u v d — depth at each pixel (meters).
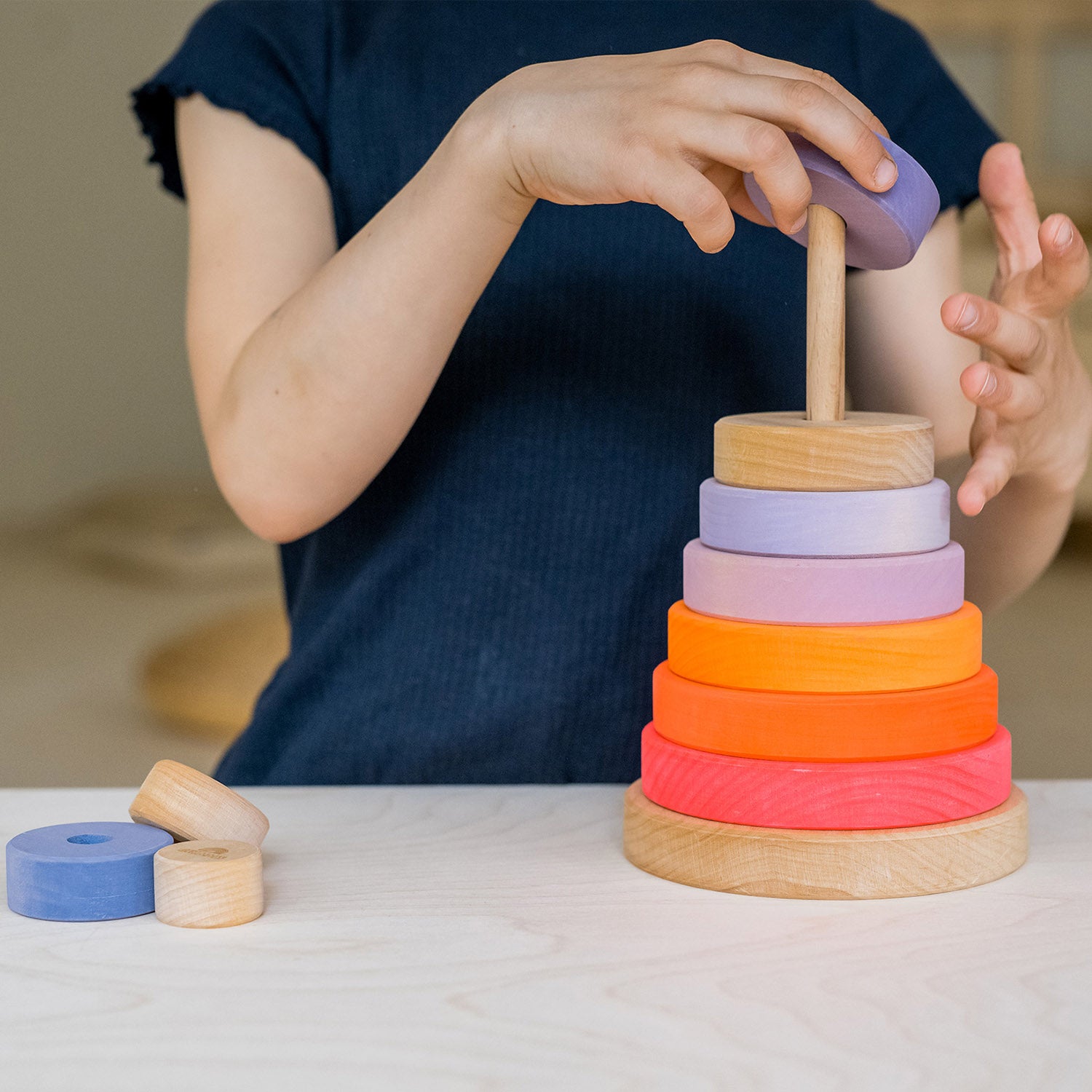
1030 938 0.50
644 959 0.48
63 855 0.53
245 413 0.71
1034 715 2.18
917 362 0.87
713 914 0.53
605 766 0.81
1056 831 0.63
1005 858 0.56
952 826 0.55
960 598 0.60
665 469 0.81
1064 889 0.55
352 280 0.67
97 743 2.10
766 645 0.57
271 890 0.55
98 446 3.56
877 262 0.61
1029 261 0.69
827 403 0.59
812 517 0.57
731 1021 0.44
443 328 0.68
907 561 0.57
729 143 0.53
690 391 0.82
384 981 0.47
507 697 0.80
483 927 0.51
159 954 0.49
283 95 0.81
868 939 0.50
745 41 0.84
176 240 3.50
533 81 0.60
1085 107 3.24
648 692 0.81
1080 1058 0.41
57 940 0.51
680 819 0.56
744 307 0.82
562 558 0.80
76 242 3.46
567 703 0.80
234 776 0.83
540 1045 0.42
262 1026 0.44
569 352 0.81
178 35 3.41
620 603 0.80
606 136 0.56
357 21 0.85
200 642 2.31
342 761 0.80
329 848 0.60
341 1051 0.42
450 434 0.81
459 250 0.65
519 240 0.81
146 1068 0.41
